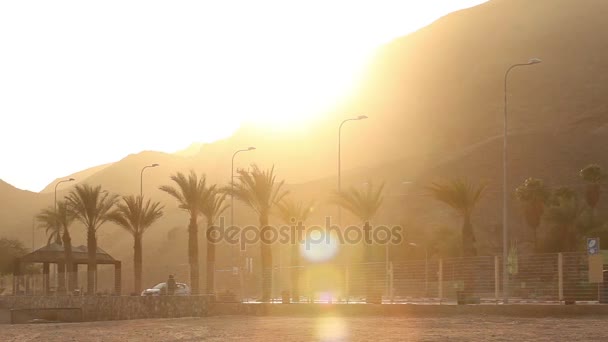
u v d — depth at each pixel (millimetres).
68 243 68188
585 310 38000
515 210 133250
